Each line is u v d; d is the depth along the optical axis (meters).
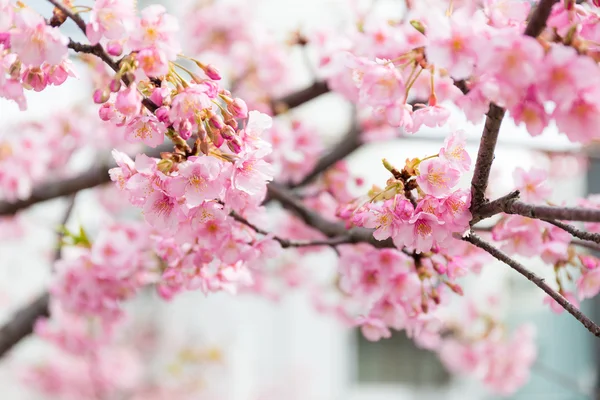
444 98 1.37
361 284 1.47
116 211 2.74
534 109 1.21
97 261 1.62
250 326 4.63
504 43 1.17
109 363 3.53
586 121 1.20
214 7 2.54
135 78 1.26
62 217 2.13
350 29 1.67
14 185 2.03
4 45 1.26
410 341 4.54
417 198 1.31
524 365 2.75
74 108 2.34
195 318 4.66
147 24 1.26
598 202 1.42
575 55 1.17
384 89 1.28
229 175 1.27
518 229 1.41
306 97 2.06
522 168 1.41
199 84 1.27
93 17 1.26
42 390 3.55
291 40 2.08
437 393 4.45
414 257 1.44
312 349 4.59
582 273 1.42
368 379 4.57
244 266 1.45
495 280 4.00
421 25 1.25
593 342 4.22
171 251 1.44
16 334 2.07
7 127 2.15
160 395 4.40
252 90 2.56
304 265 3.00
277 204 1.91
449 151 1.29
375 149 3.01
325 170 1.98
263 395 4.48
